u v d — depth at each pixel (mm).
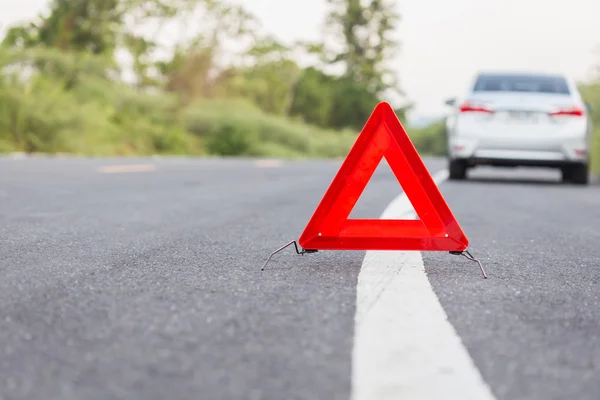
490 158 13055
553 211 8453
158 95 38000
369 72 76062
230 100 45469
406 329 3098
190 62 44031
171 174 14242
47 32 42531
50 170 14312
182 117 38312
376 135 4625
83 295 3691
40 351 2771
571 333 3107
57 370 2561
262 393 2342
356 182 4645
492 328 3148
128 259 4766
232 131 36469
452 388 2402
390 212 7707
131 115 33500
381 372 2549
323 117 72562
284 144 43406
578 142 12844
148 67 41094
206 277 4203
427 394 2346
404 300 3631
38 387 2396
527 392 2379
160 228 6359
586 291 3992
